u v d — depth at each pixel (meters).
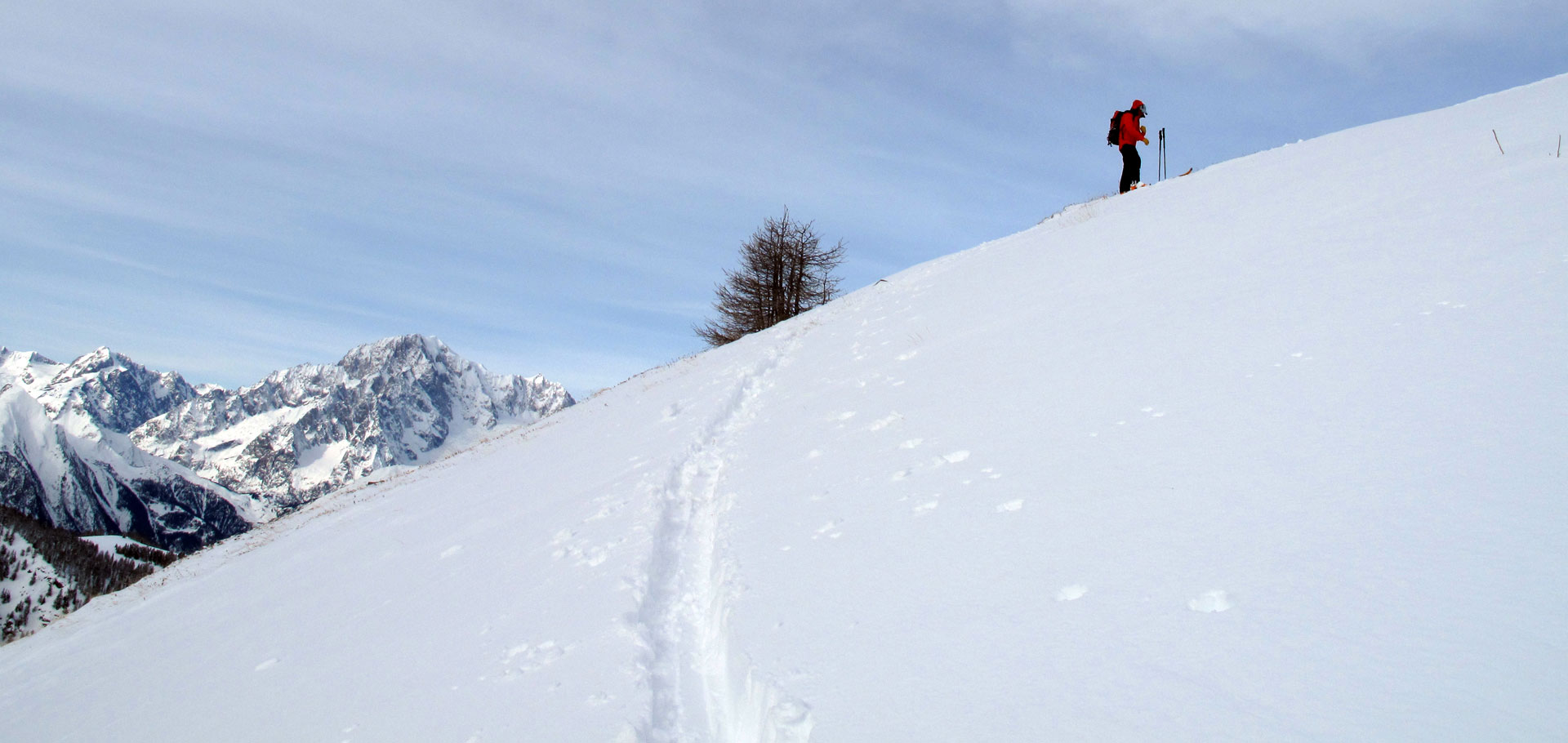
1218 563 3.04
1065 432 5.11
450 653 5.35
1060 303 8.62
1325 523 3.04
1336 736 2.06
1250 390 4.57
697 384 15.96
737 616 4.22
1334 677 2.27
